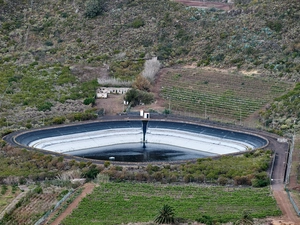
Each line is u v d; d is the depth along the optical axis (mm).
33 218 172875
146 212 176875
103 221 170750
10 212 177250
